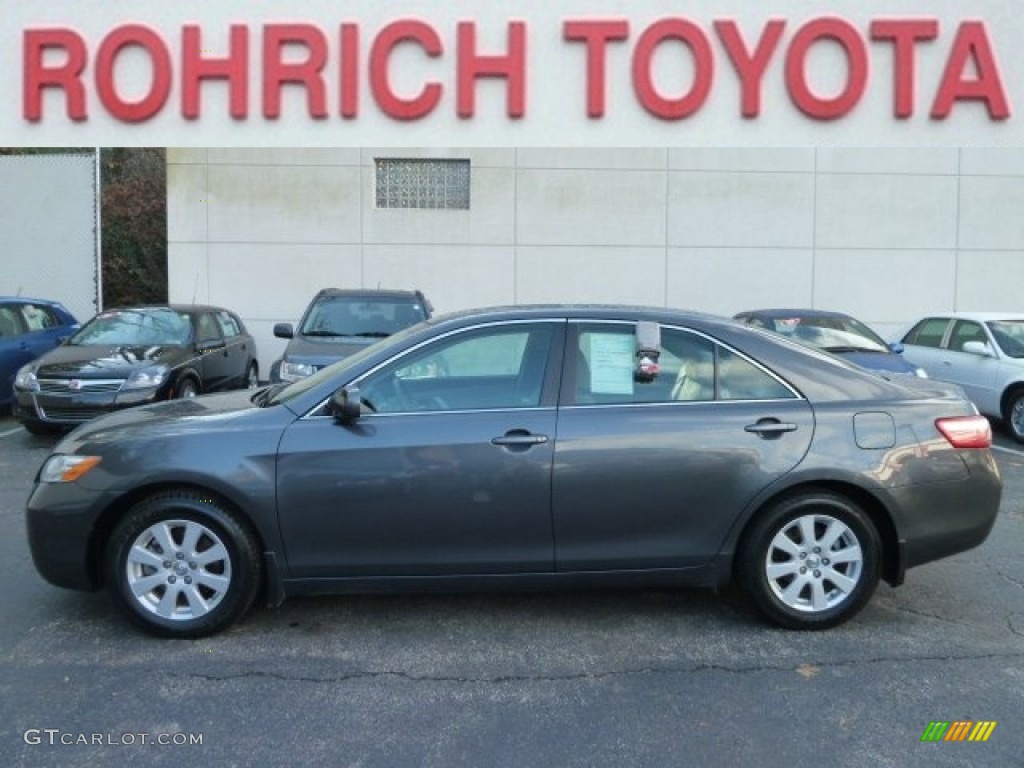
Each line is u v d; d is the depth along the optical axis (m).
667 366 4.10
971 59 12.73
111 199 20.64
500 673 3.65
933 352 10.67
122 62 12.88
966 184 13.42
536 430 3.91
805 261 13.53
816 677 3.62
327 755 3.00
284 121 13.01
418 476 3.86
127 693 3.43
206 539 3.93
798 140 13.12
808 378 4.13
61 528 3.88
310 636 4.01
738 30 12.74
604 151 13.19
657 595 4.59
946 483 4.07
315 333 9.46
